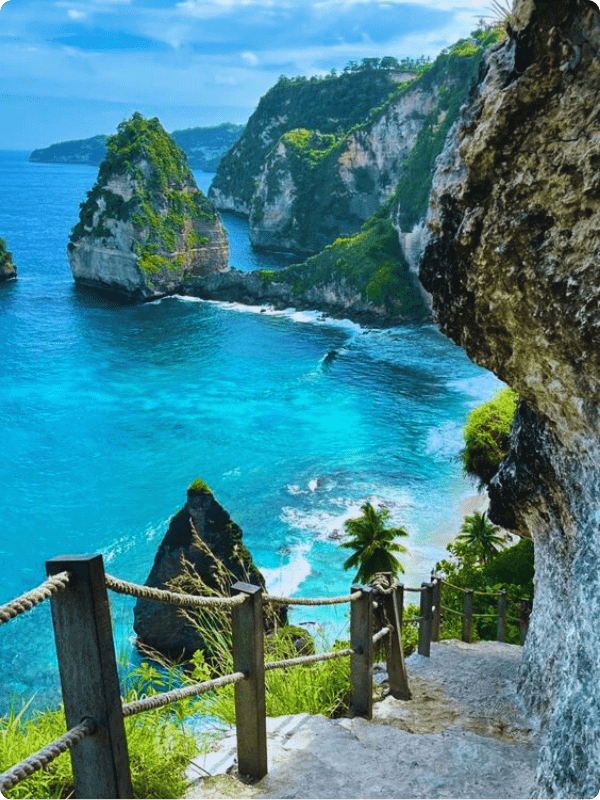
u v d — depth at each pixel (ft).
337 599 17.02
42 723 13.37
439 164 22.47
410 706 21.68
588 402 18.15
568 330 17.63
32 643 108.06
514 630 53.57
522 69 18.01
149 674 16.25
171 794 12.28
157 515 167.73
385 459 193.98
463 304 22.65
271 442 208.13
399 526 156.35
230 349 305.12
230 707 16.46
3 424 224.53
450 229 22.04
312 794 12.99
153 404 242.37
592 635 15.49
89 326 339.77
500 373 22.61
